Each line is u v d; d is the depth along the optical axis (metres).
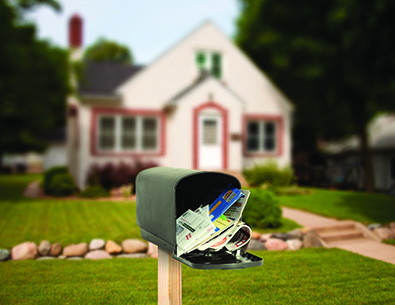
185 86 16.42
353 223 8.60
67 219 8.91
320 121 23.92
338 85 19.58
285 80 21.73
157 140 15.94
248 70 17.64
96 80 16.67
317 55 18.00
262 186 13.98
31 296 4.58
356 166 19.83
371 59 15.81
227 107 15.92
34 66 14.84
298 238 7.50
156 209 3.10
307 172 18.91
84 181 14.80
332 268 5.80
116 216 9.26
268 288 4.91
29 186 17.53
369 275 5.45
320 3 18.05
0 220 8.76
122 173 14.05
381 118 27.00
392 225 8.41
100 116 15.21
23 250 6.36
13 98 14.30
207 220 2.85
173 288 3.18
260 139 17.84
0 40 13.54
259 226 8.17
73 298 4.52
